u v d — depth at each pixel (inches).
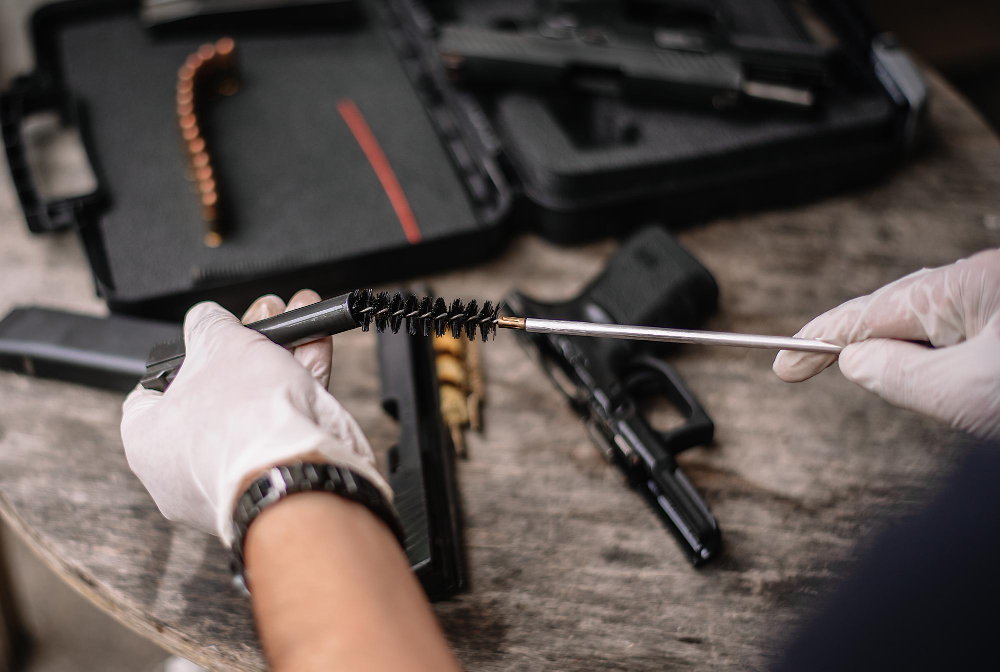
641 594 29.3
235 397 23.3
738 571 30.0
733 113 43.1
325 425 23.8
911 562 18.6
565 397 35.2
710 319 38.4
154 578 29.5
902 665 18.3
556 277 40.6
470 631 28.2
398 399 33.5
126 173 41.5
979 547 17.6
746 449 33.8
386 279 39.8
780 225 42.9
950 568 18.0
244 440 21.7
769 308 39.0
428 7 49.3
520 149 41.4
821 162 42.2
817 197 44.2
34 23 47.7
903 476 32.9
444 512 30.7
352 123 44.1
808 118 42.4
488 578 29.7
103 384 35.1
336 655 16.6
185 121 40.6
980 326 25.9
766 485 32.6
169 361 28.4
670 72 42.0
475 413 34.6
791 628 28.3
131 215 39.8
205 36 48.0
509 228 41.9
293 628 17.3
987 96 79.3
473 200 41.4
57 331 35.3
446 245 39.0
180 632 28.1
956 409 25.5
